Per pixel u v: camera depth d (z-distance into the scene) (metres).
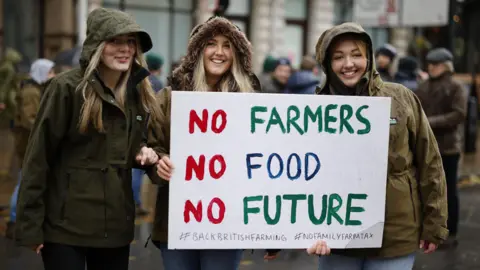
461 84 9.18
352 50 4.68
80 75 4.59
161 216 4.91
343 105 4.64
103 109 4.61
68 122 4.55
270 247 4.67
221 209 4.61
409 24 14.91
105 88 4.60
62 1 23.55
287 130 4.64
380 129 4.66
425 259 8.75
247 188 4.63
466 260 8.73
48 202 4.61
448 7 14.44
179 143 4.55
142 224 10.46
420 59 30.08
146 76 4.81
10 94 13.93
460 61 25.80
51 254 4.62
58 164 4.63
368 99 4.64
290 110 4.63
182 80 4.98
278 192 4.66
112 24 4.47
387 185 4.70
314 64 11.39
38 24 24.14
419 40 30.25
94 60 4.49
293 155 4.66
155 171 4.78
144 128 4.86
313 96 4.63
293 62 28.03
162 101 4.97
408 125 4.71
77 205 4.57
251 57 5.01
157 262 8.44
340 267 4.88
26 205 4.46
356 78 4.75
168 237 4.57
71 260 4.61
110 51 4.58
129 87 4.78
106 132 4.62
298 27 28.05
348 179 4.68
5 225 10.18
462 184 15.24
